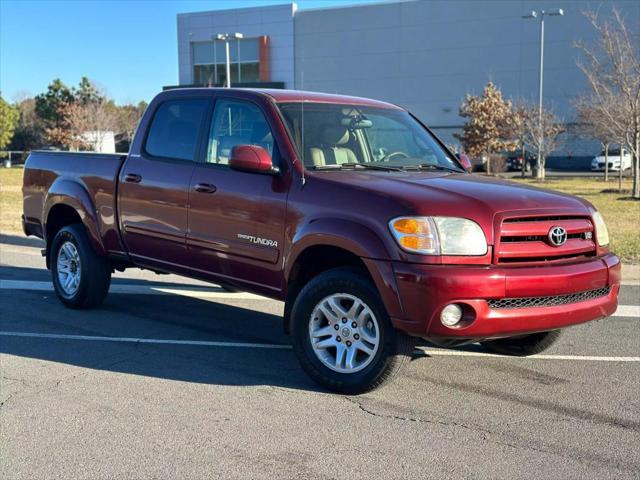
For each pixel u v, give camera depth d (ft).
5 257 37.06
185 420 14.39
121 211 21.48
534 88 166.71
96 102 205.16
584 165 166.09
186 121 20.03
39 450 12.96
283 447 13.08
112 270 24.17
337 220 15.29
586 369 18.03
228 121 18.83
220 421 14.34
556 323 14.82
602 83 85.76
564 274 14.67
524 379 17.16
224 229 18.07
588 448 13.09
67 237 23.84
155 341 20.53
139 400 15.56
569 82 163.53
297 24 181.78
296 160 16.80
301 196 16.24
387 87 179.01
